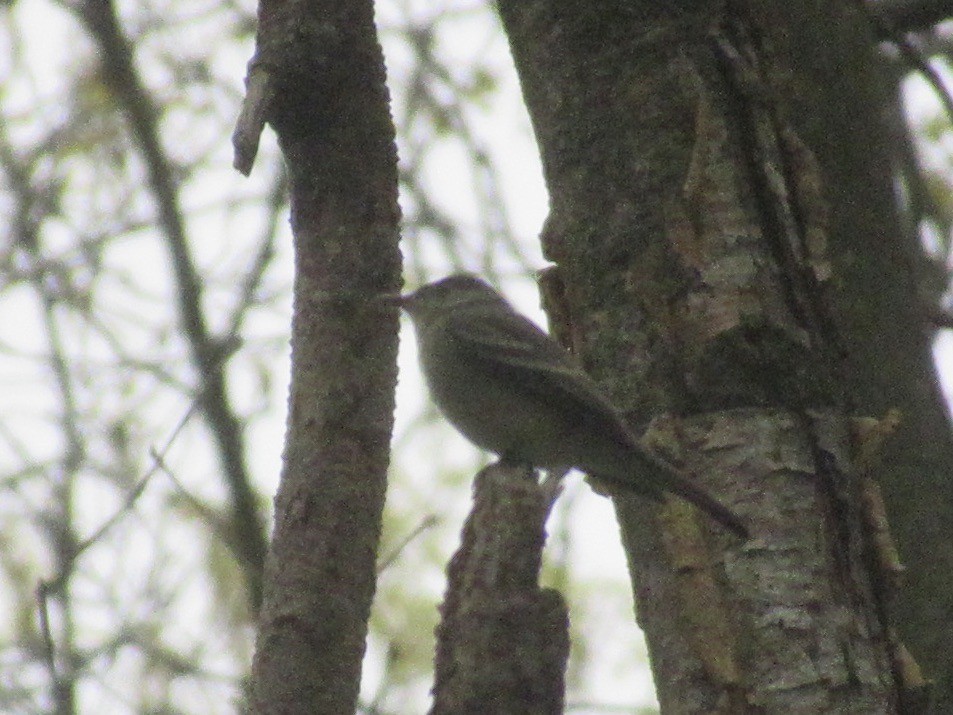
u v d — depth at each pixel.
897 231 10.98
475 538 6.30
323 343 7.56
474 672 5.99
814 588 7.82
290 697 7.01
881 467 10.45
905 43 12.54
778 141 8.57
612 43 8.86
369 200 7.73
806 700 7.60
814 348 8.30
